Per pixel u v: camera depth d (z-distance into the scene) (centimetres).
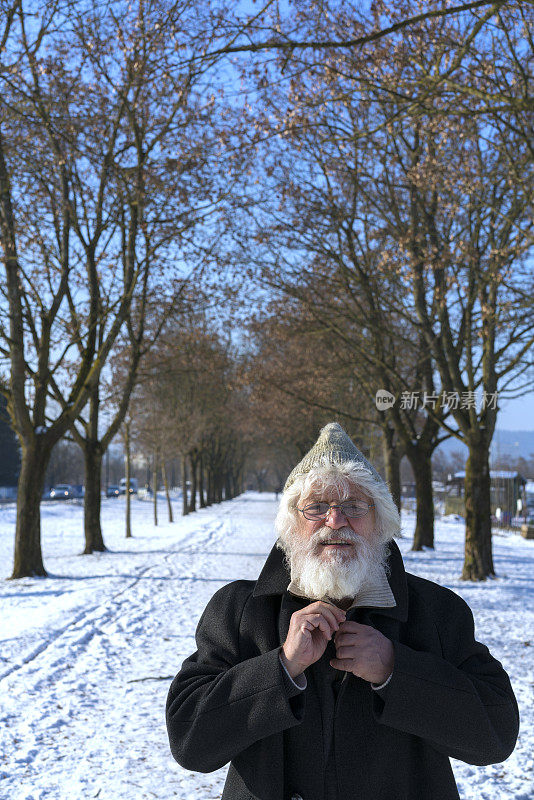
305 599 213
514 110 895
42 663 835
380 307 2105
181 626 1059
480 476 1722
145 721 648
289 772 204
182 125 1644
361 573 198
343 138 957
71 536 3428
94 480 2317
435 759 207
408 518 4912
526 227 1592
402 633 213
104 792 501
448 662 201
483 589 1508
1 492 7656
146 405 3984
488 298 1619
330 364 2544
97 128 1576
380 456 3319
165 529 3828
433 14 683
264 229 2023
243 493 13612
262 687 190
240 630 215
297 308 2180
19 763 550
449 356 1723
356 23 1162
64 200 1723
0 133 1516
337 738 202
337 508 203
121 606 1223
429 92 876
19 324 1661
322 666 207
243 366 2670
